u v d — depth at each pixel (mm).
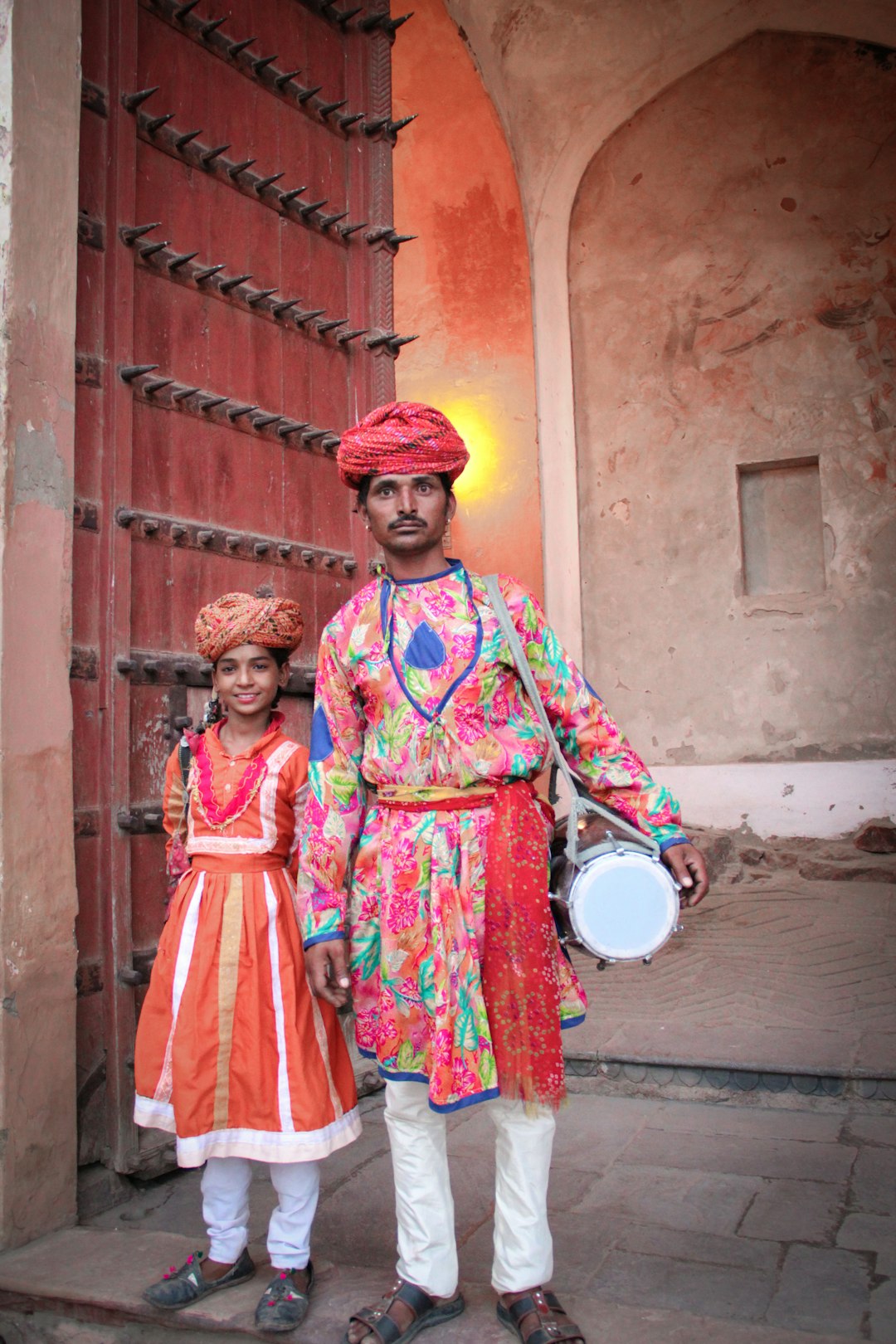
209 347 3510
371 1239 2670
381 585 2248
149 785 3143
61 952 2785
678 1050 3846
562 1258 2492
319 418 3951
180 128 3477
